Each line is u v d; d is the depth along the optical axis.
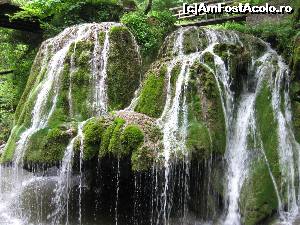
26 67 11.93
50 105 7.05
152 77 6.94
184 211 6.16
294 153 6.66
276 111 6.86
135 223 6.29
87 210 6.84
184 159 5.71
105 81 7.21
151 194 6.15
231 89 6.98
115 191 6.79
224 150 6.27
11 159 6.78
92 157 5.94
